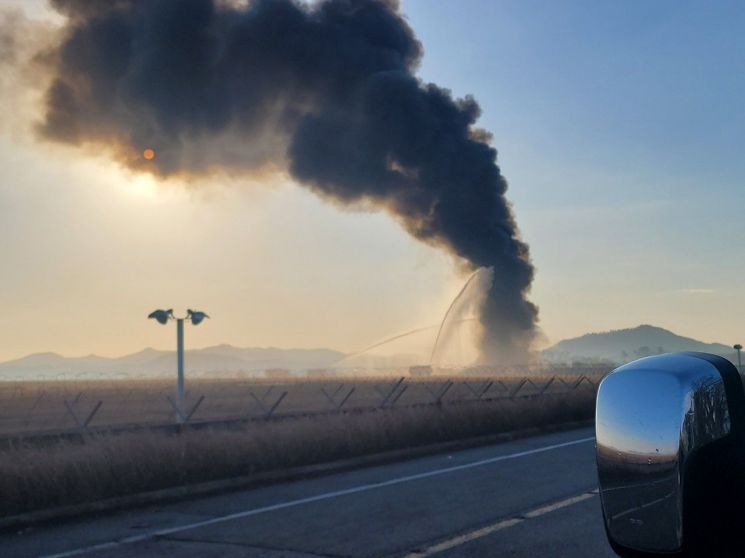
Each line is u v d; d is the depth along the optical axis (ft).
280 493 39.22
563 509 32.48
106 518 34.55
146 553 27.53
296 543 28.09
